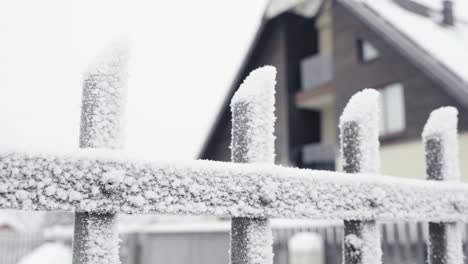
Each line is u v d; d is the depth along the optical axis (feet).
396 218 4.09
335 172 3.74
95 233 2.73
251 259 3.17
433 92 33.73
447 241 4.74
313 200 3.50
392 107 37.63
